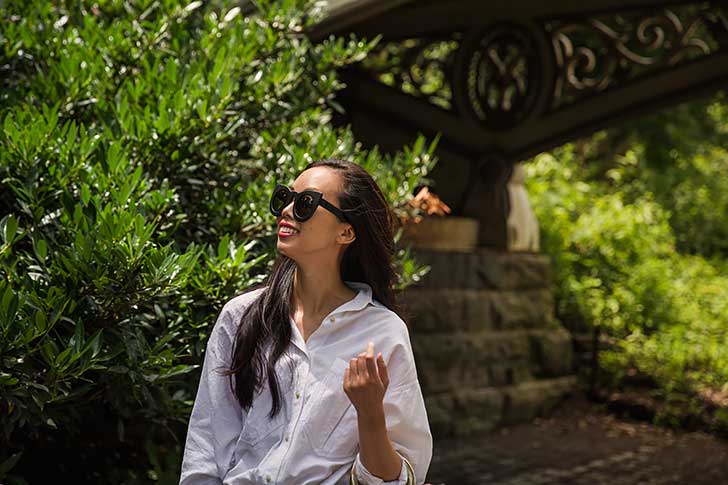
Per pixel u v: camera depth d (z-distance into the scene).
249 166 4.42
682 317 9.23
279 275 2.59
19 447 4.06
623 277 9.53
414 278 4.38
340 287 2.61
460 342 7.87
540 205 9.80
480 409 7.94
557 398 8.68
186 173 3.96
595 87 7.71
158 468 3.99
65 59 4.11
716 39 7.09
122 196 3.37
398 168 4.65
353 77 8.42
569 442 7.78
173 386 3.86
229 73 4.21
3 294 3.05
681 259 10.69
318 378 2.46
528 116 7.93
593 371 8.98
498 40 7.93
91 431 4.28
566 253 9.43
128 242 3.19
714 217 12.01
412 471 2.43
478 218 8.41
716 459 7.43
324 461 2.42
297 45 4.85
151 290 3.25
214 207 4.02
